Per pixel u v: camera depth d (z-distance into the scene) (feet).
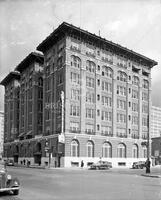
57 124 231.50
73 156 221.25
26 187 63.00
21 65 308.60
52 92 245.04
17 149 316.81
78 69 234.99
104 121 248.11
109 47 258.98
